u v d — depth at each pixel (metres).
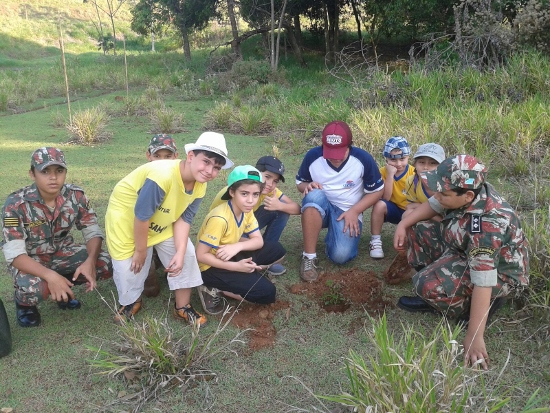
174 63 18.70
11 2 34.91
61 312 3.43
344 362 2.71
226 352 2.97
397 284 3.67
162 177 2.88
